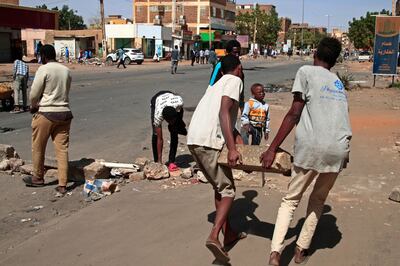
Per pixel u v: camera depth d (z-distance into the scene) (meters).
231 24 88.94
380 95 19.84
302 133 3.79
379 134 10.66
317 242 4.59
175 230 4.91
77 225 5.12
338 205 5.60
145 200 5.86
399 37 23.31
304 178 3.84
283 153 3.93
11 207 5.79
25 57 53.62
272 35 101.69
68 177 6.79
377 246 4.50
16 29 42.56
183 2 77.62
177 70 37.78
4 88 13.78
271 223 5.07
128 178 6.86
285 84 26.14
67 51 46.75
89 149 8.93
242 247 4.50
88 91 19.44
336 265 4.13
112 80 25.62
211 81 6.12
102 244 4.63
